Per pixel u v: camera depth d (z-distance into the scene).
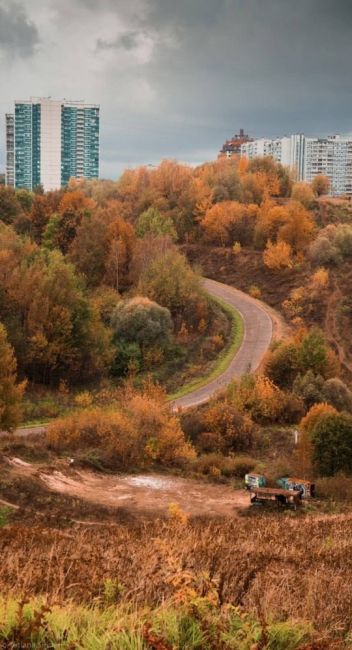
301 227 79.81
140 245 68.50
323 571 6.86
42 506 19.67
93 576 5.57
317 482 26.33
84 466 27.02
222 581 5.29
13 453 26.73
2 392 31.02
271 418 40.41
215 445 34.47
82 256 66.75
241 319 63.66
